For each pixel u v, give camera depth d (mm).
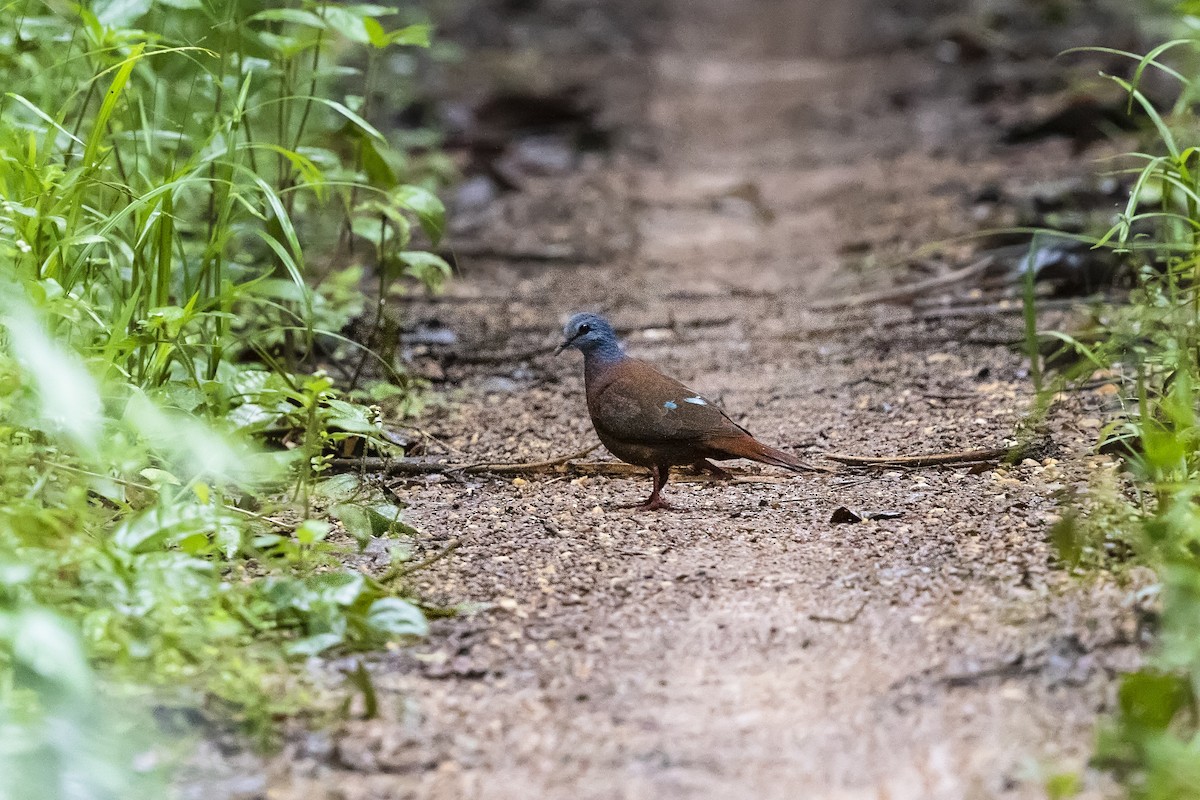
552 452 12016
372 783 6488
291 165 13477
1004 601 7996
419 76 32312
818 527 9602
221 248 10461
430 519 10125
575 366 15016
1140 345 12656
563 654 7734
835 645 7699
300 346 14172
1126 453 10602
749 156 28578
